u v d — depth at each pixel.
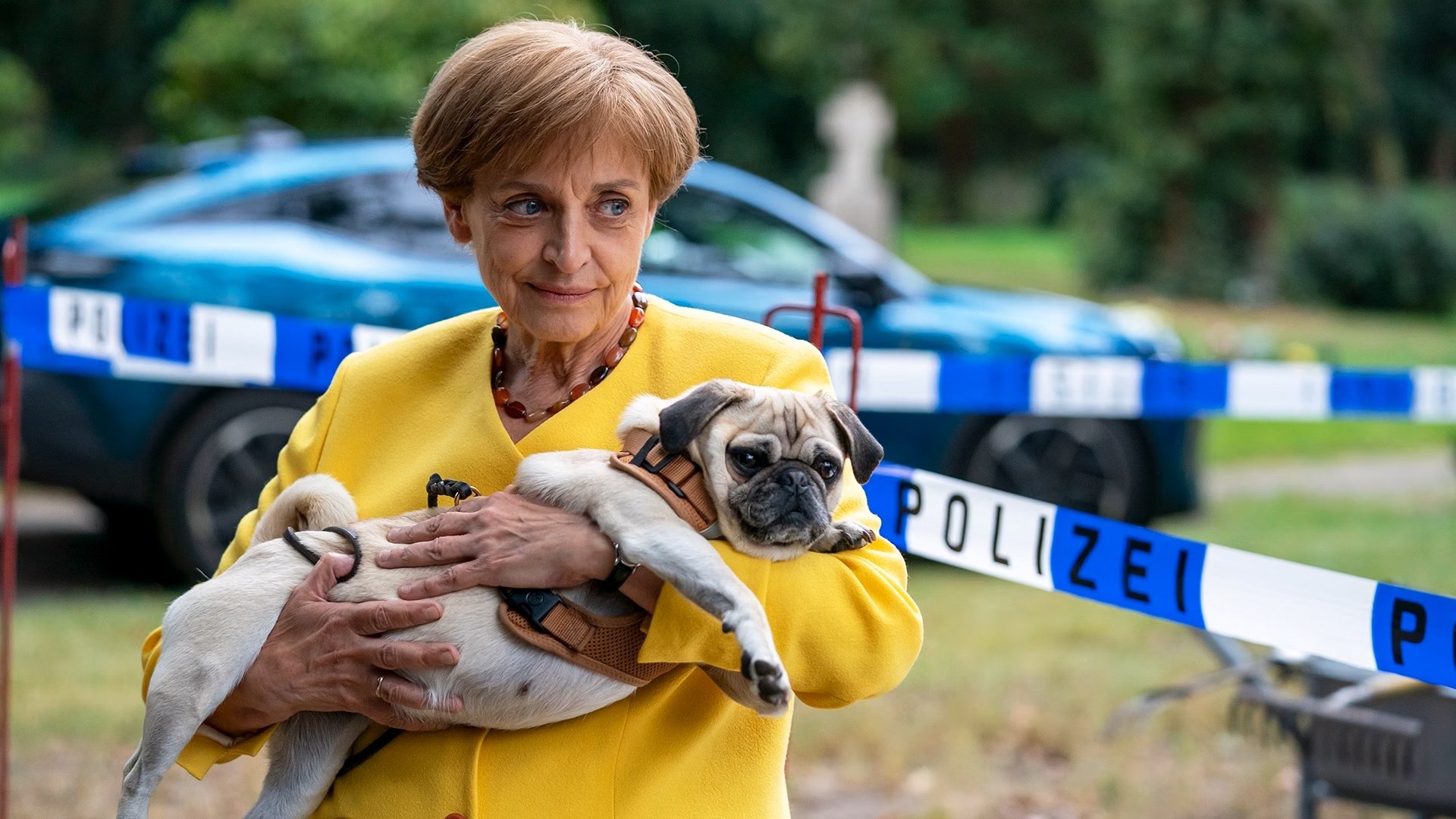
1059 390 5.70
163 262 5.80
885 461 6.78
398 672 2.04
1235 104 21.59
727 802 2.06
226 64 10.20
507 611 2.01
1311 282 21.58
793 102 32.81
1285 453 10.88
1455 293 21.38
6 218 6.51
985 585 7.02
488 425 2.21
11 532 3.85
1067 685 5.42
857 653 2.01
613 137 2.06
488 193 2.10
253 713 2.12
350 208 6.21
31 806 4.16
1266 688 3.92
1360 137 30.95
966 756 4.75
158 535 6.03
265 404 6.10
